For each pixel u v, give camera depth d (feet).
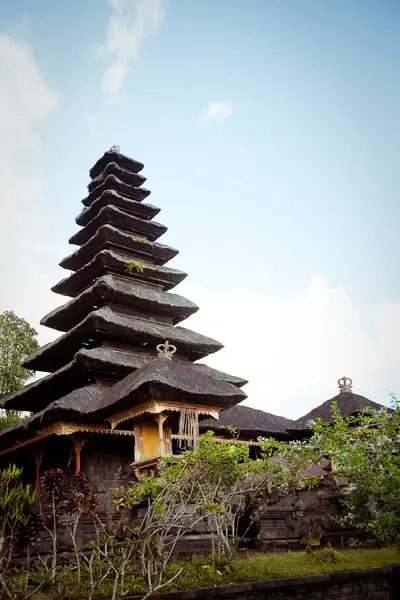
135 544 40.47
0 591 33.22
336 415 59.67
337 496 62.28
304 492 64.95
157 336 93.66
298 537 59.21
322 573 44.62
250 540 55.93
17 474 36.63
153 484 44.45
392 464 50.98
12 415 129.39
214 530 52.65
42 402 100.94
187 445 68.39
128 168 127.03
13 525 35.53
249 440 93.71
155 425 70.08
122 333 91.97
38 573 38.32
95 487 79.77
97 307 101.14
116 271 104.88
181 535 49.55
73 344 96.68
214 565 44.04
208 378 72.59
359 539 60.54
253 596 41.19
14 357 133.18
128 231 115.14
